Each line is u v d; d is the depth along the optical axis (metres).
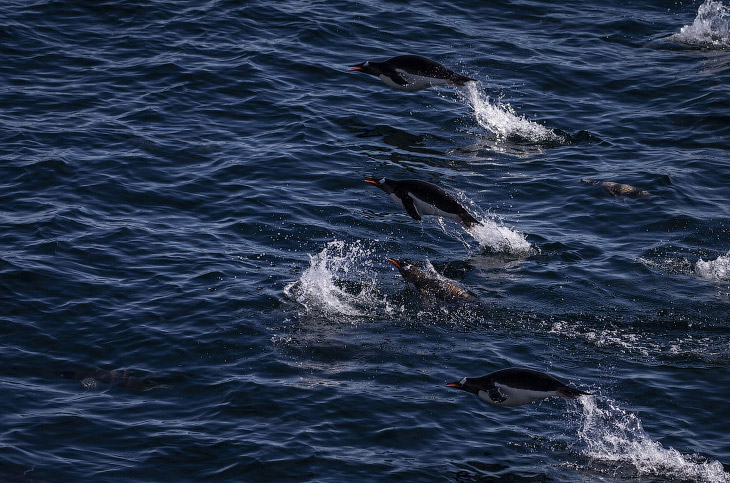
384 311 66.62
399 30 112.19
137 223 75.75
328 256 73.00
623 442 54.03
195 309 65.25
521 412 56.59
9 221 74.25
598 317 66.75
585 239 76.62
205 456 51.56
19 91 94.81
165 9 112.44
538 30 115.00
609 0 123.06
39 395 55.97
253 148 88.31
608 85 103.19
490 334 64.50
